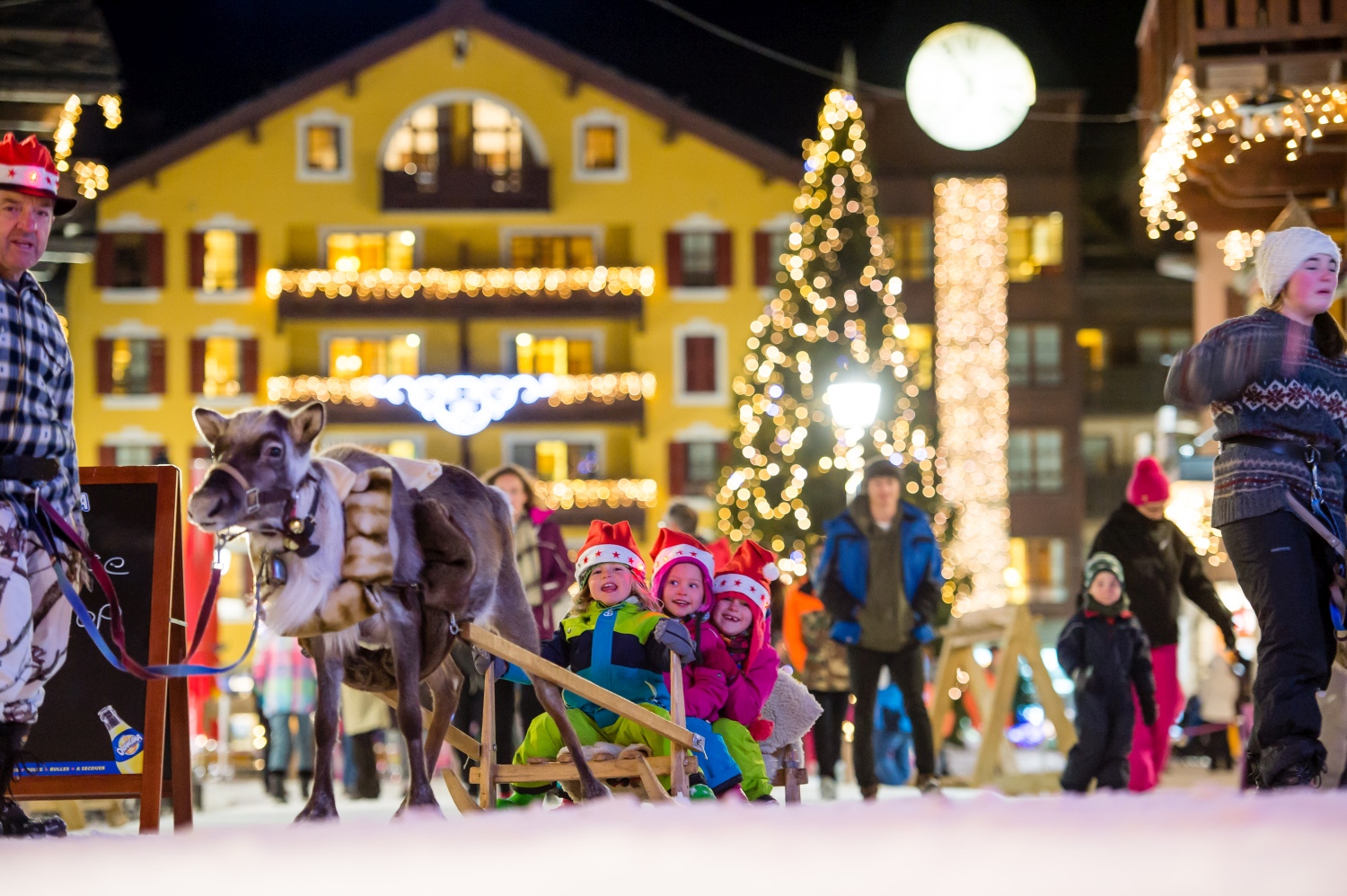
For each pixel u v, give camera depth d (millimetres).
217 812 13203
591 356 45188
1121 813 1911
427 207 44094
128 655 5816
